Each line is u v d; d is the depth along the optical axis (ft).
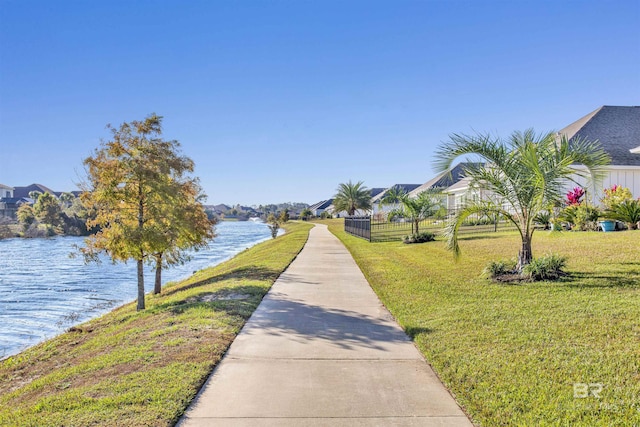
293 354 19.24
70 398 15.19
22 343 35.01
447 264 42.60
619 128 73.46
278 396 14.96
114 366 18.48
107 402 14.52
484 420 13.06
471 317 23.25
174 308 30.63
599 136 71.46
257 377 16.63
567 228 60.18
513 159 32.48
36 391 17.79
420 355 18.99
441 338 20.47
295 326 23.79
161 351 19.81
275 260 54.70
